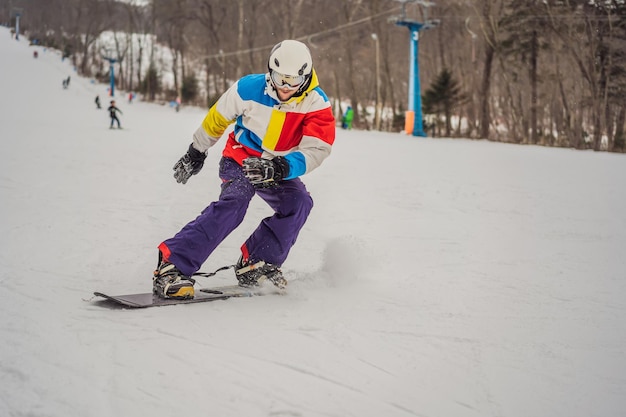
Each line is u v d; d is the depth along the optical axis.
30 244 4.70
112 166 10.82
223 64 58.06
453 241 5.71
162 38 81.75
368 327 3.05
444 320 3.24
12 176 8.77
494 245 5.57
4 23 107.06
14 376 2.23
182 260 3.35
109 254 4.54
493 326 3.17
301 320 3.10
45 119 27.56
